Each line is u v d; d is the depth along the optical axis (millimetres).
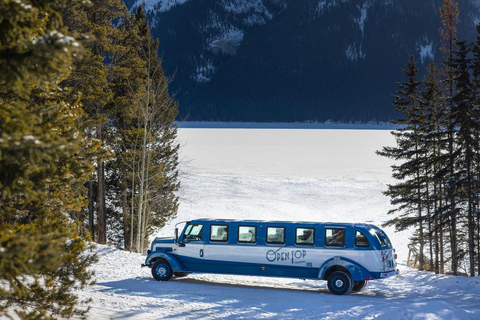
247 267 18391
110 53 29719
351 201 76812
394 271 17953
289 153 144000
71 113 10039
